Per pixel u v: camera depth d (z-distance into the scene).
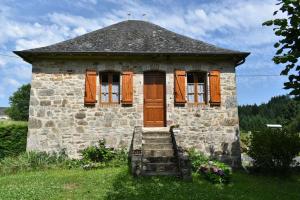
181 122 12.43
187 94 12.80
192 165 10.59
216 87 12.60
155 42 13.34
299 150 11.27
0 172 10.70
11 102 44.16
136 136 10.85
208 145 12.36
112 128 12.30
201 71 12.77
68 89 12.35
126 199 7.30
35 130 12.09
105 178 9.22
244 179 10.39
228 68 12.84
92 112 12.32
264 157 11.25
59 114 12.22
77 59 12.48
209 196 7.72
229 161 12.30
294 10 5.23
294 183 10.24
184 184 8.75
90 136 12.21
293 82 5.14
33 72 12.33
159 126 12.66
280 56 5.20
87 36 13.77
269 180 10.50
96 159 11.76
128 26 15.03
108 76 12.77
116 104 12.45
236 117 12.59
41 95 12.25
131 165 10.17
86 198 7.39
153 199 7.30
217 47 13.21
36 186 8.45
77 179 9.17
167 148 11.03
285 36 5.26
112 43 13.05
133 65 12.62
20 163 11.05
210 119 12.52
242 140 13.30
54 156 11.84
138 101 12.48
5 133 12.35
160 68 12.64
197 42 13.67
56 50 12.12
